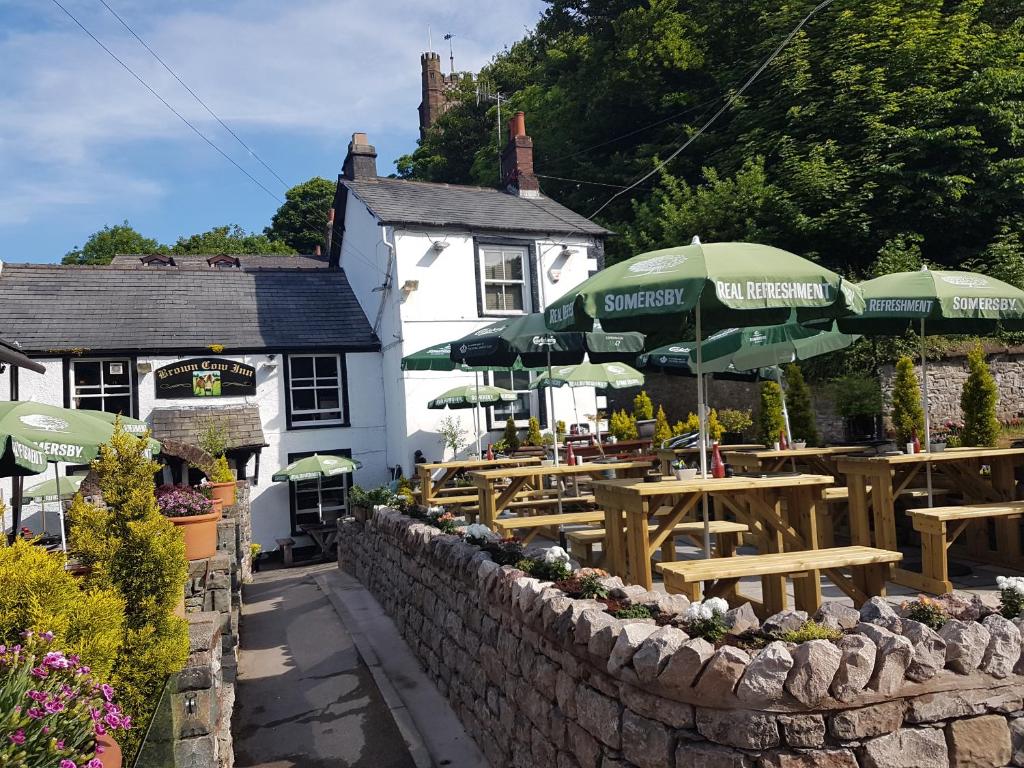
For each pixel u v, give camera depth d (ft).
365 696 22.95
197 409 56.85
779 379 35.88
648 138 95.76
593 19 108.68
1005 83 67.15
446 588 22.52
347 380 62.28
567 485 38.47
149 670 14.60
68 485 46.32
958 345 54.08
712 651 10.39
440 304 58.90
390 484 55.62
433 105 179.11
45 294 59.52
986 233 68.54
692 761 10.36
